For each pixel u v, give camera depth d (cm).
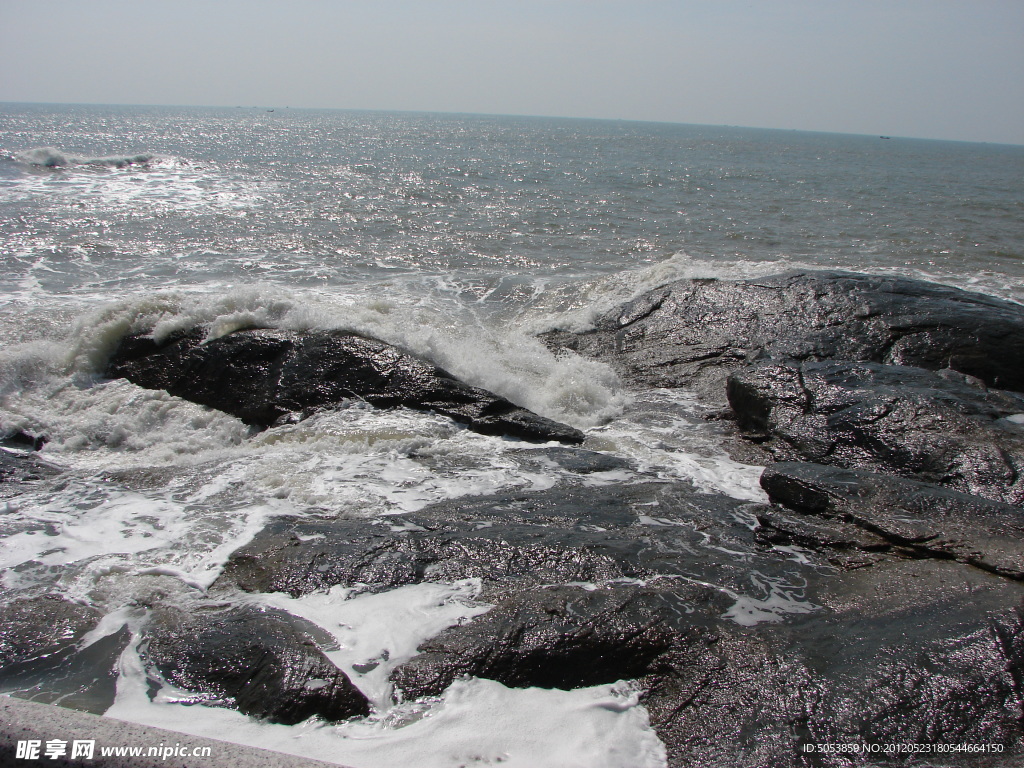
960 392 725
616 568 437
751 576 435
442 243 1839
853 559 461
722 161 6009
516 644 363
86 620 400
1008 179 5441
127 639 383
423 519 512
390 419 728
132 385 834
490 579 429
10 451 687
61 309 1095
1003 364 836
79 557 469
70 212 1942
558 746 304
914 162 7675
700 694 333
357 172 3619
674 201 2848
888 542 471
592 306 1202
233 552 470
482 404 752
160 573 450
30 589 430
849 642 355
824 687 323
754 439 742
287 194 2606
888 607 390
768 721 311
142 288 1285
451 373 835
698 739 308
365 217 2164
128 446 724
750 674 339
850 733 300
